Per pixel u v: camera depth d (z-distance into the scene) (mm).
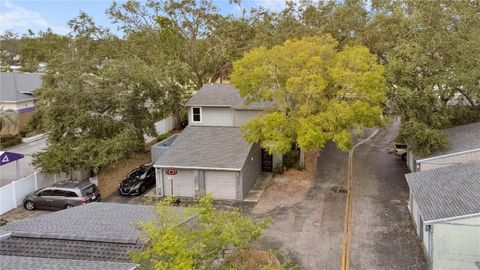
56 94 29609
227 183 27359
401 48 31797
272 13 47812
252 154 29453
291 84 26172
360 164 33875
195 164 27375
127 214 19141
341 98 27078
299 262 19219
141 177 29406
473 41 31828
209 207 13906
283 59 27406
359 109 25906
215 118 33219
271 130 27203
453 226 17234
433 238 17578
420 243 20719
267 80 28031
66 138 30094
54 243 15734
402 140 31203
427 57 30484
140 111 33906
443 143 27094
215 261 14289
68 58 34312
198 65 48812
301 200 26859
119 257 14727
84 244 15578
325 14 42469
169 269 11578
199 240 12836
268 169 32406
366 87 26125
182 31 48250
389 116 31219
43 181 28578
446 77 29891
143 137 35406
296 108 27672
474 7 39688
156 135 35594
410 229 22344
